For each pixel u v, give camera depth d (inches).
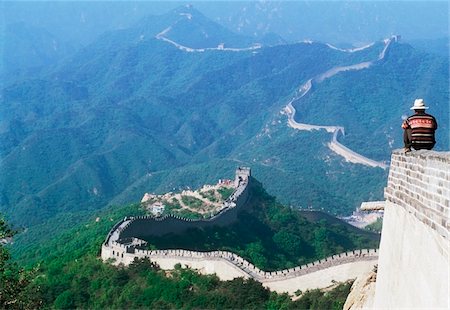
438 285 1057.5
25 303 2239.2
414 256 1235.2
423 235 1172.5
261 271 4845.0
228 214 7470.5
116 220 7564.0
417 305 1187.3
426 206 1163.3
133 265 5172.2
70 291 5128.0
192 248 6323.8
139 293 4891.7
